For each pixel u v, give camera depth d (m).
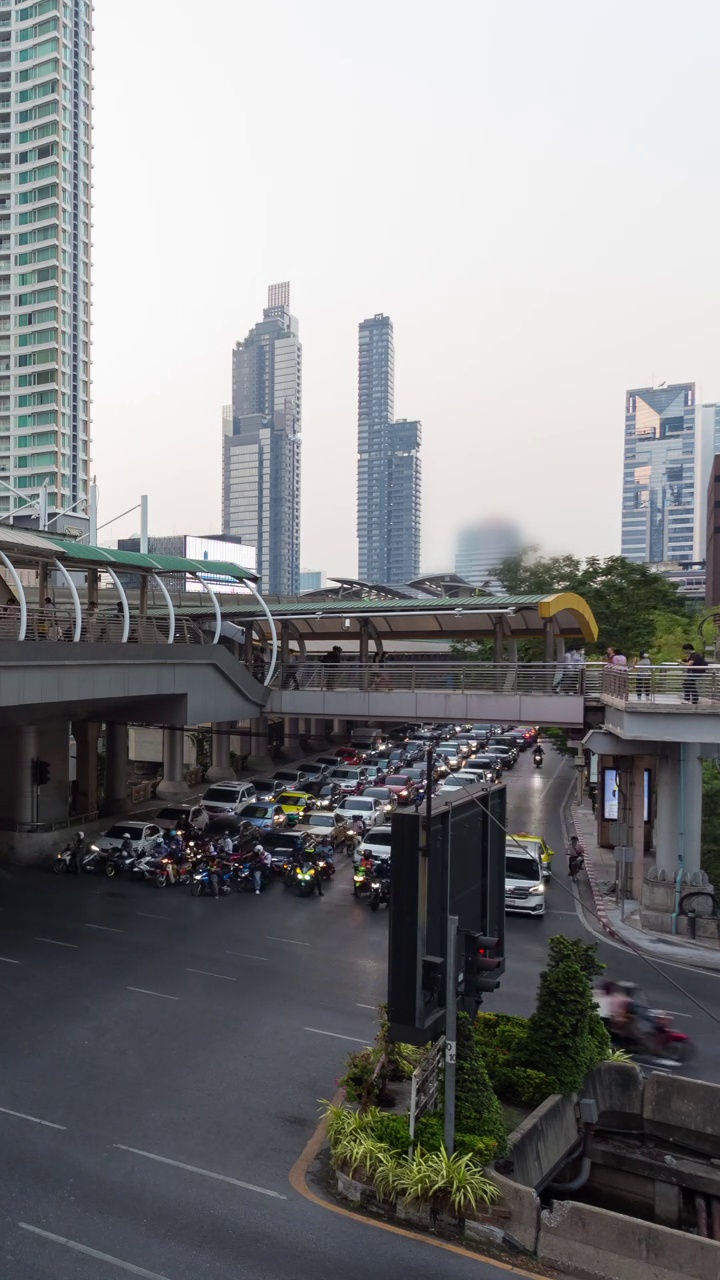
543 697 30.27
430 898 11.21
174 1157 12.19
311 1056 15.59
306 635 41.91
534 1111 12.92
